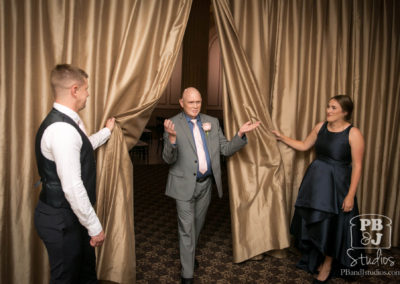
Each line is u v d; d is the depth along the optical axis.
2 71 1.95
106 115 2.23
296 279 2.58
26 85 2.04
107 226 2.26
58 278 1.66
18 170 2.06
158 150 9.00
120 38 2.31
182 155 2.43
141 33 2.32
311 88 2.92
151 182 5.51
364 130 3.06
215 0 2.58
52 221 1.60
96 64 2.25
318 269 2.70
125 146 2.34
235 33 2.59
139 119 2.42
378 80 3.07
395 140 3.18
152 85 2.43
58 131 1.50
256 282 2.51
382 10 3.03
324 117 2.98
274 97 2.84
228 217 3.95
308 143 2.76
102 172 2.23
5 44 1.96
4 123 1.98
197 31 8.44
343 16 2.90
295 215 2.78
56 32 2.10
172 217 3.90
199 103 2.41
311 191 2.52
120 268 2.24
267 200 2.79
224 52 2.64
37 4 2.06
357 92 2.99
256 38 2.71
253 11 2.69
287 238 2.76
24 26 2.03
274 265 2.79
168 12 2.41
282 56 2.84
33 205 2.12
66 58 2.13
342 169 2.47
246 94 2.69
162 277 2.54
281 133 2.87
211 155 2.50
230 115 2.75
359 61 2.97
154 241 3.20
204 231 3.49
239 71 2.65
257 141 2.77
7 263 2.08
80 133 1.61
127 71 2.29
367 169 3.11
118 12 2.27
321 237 2.45
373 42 3.04
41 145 1.56
